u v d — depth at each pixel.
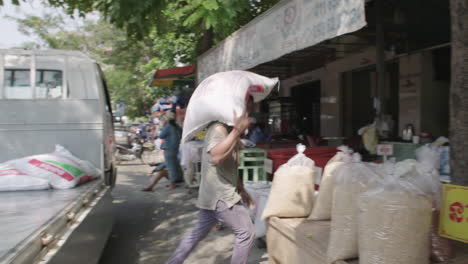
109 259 3.87
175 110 11.27
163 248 4.20
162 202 6.58
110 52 22.36
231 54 5.54
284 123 10.50
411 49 6.11
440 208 2.07
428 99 6.77
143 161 13.30
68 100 4.38
